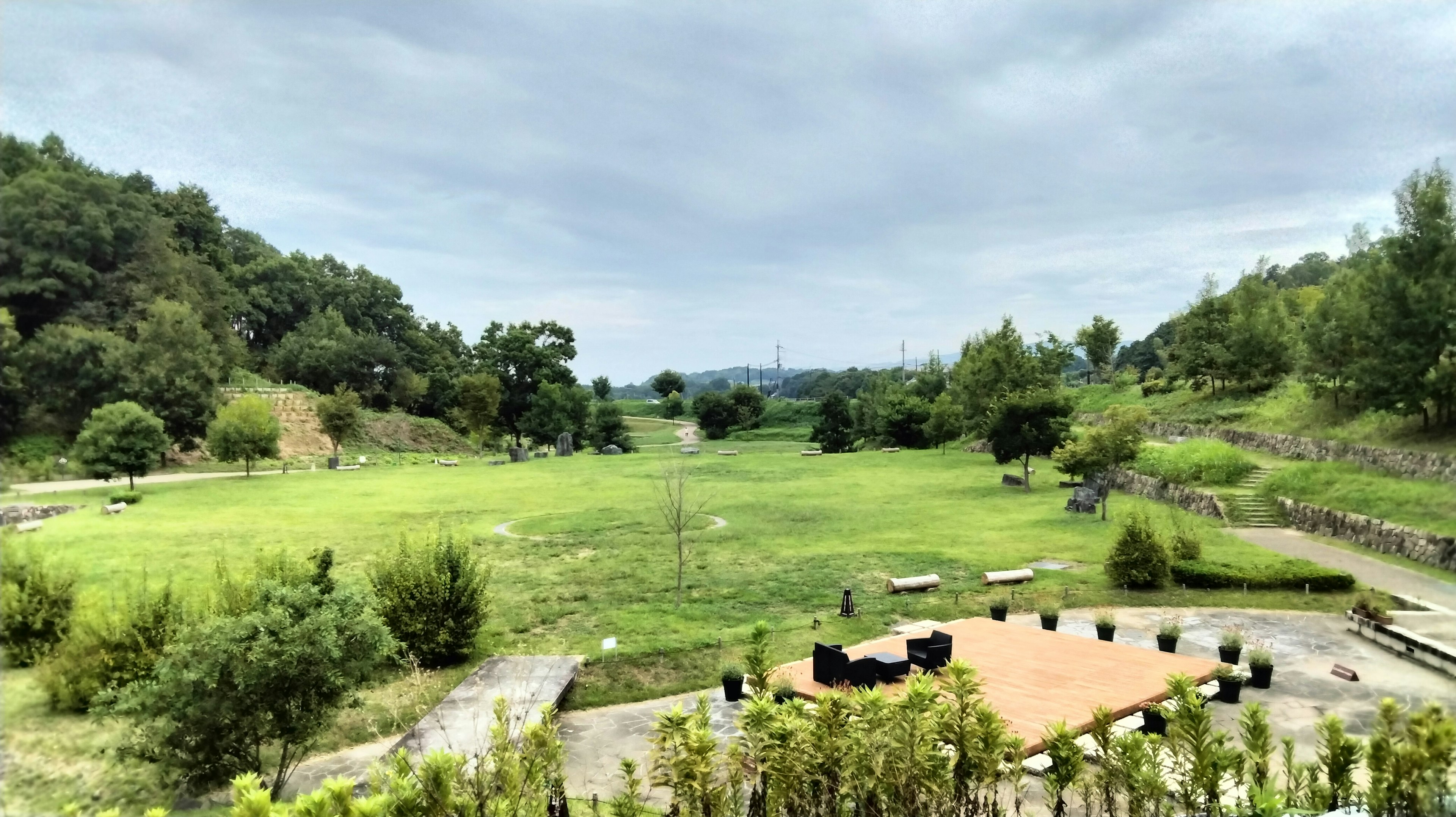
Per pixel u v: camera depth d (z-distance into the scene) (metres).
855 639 17.03
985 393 55.00
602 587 21.50
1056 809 4.60
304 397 73.94
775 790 4.35
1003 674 12.15
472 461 66.12
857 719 4.46
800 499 38.19
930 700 4.39
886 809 4.07
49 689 10.88
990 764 4.31
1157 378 62.16
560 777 5.05
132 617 11.60
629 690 14.22
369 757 11.28
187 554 23.77
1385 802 3.99
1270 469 30.91
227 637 8.70
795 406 110.25
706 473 51.00
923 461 55.59
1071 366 69.81
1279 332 41.50
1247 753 4.96
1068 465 32.19
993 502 36.12
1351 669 13.93
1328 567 20.84
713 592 20.95
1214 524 27.83
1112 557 21.06
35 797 8.45
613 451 71.62
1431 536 14.70
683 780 4.36
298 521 31.48
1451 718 4.13
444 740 10.90
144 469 33.53
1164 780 4.75
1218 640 16.44
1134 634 17.06
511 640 17.08
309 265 107.25
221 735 8.66
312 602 9.53
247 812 3.42
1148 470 36.38
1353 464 25.48
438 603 15.34
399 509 35.53
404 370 89.38
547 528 30.69
